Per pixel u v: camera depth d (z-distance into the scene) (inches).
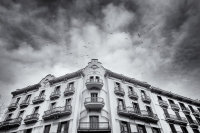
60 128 667.4
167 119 849.5
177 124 875.4
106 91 838.5
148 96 954.7
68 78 959.0
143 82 1029.8
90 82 807.1
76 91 813.9
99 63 1010.7
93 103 696.4
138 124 740.0
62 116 716.0
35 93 971.3
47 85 989.2
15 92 1060.5
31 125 754.8
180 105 1094.4
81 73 921.5
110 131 615.2
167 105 974.4
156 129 783.1
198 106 1202.6
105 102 770.8
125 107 771.4
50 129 684.1
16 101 1006.4
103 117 681.0
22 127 768.9
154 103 939.3
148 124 771.4
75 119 669.3
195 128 914.7
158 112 884.0
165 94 1096.8
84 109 716.0
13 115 877.2
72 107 736.3
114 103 774.5
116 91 832.3
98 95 785.6
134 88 967.0
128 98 860.6
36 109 856.3
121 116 727.1
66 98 811.4
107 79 903.1
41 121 751.1
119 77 965.8
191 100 1166.3
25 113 850.8
